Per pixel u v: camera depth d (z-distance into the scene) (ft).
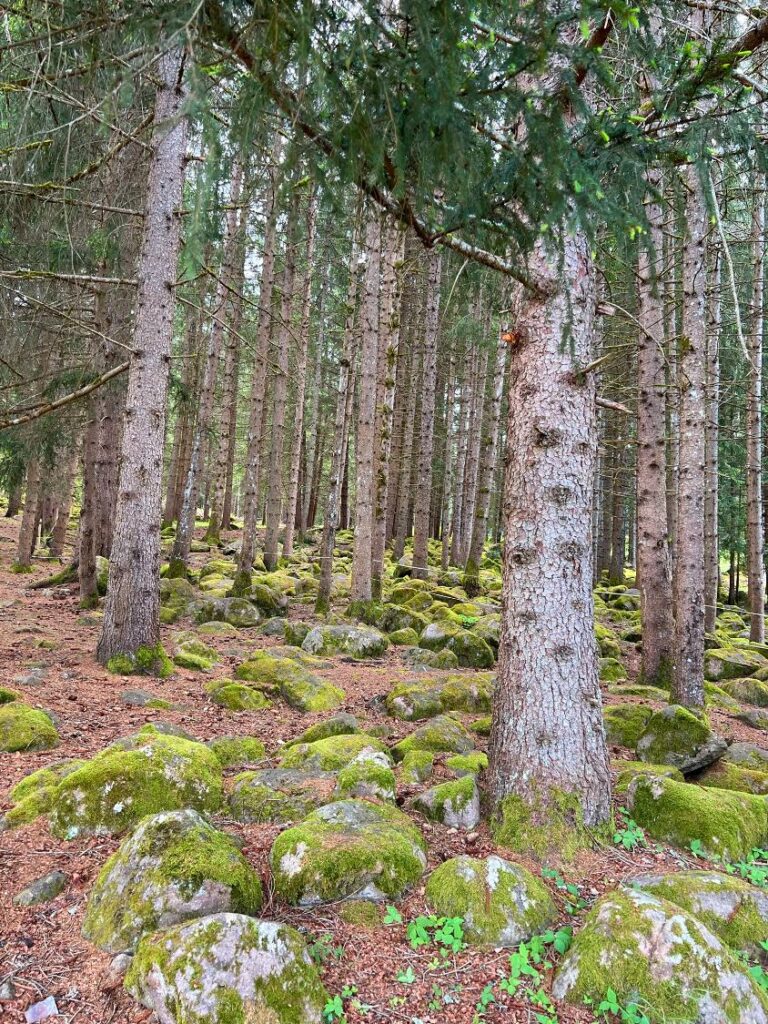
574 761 13.10
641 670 30.83
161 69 23.67
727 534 71.87
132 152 27.71
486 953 9.79
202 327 65.57
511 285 14.55
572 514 13.50
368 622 39.50
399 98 7.66
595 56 8.05
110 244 27.17
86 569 36.19
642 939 9.28
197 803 13.15
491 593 54.85
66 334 28.81
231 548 69.36
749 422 46.73
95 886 10.42
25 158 16.52
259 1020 8.01
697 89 8.71
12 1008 8.30
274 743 19.01
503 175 8.79
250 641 33.88
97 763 13.30
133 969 8.68
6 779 14.23
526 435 13.78
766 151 8.87
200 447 47.19
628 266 12.31
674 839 13.62
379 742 17.53
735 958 9.29
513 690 13.62
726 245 8.17
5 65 11.83
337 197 8.76
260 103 7.53
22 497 96.78
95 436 36.47
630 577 84.64
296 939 9.04
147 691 22.17
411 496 95.71
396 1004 8.77
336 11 6.92
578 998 8.93
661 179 15.48
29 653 25.02
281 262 56.44
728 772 17.94
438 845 12.63
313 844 11.24
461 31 7.38
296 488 67.72
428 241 9.91
